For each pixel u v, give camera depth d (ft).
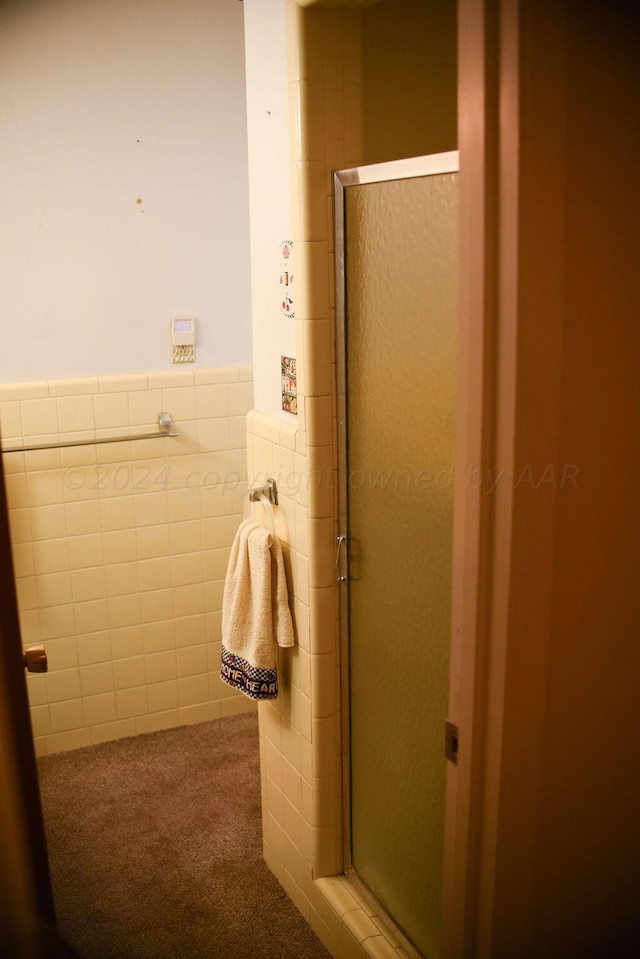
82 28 8.77
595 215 3.66
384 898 6.80
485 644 4.00
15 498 9.34
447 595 5.42
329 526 6.52
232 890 7.91
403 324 5.47
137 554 9.99
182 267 9.69
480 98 3.49
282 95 6.27
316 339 6.20
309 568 6.62
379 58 6.18
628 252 3.78
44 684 9.86
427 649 5.72
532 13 3.35
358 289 5.92
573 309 3.70
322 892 7.11
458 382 3.86
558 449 3.79
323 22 5.90
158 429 9.84
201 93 9.39
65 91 8.82
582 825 4.49
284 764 7.57
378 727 6.46
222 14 9.32
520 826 4.22
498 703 4.00
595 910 4.73
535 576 3.88
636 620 4.32
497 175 3.53
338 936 6.90
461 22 3.53
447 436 5.20
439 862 5.90
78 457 9.51
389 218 5.46
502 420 3.70
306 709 6.99
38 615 9.69
